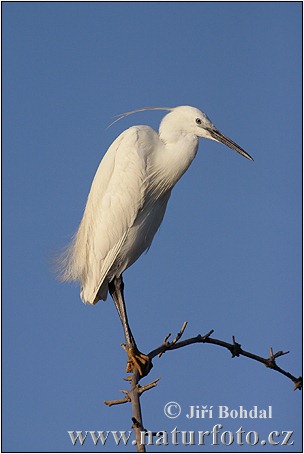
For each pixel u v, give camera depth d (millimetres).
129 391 7262
